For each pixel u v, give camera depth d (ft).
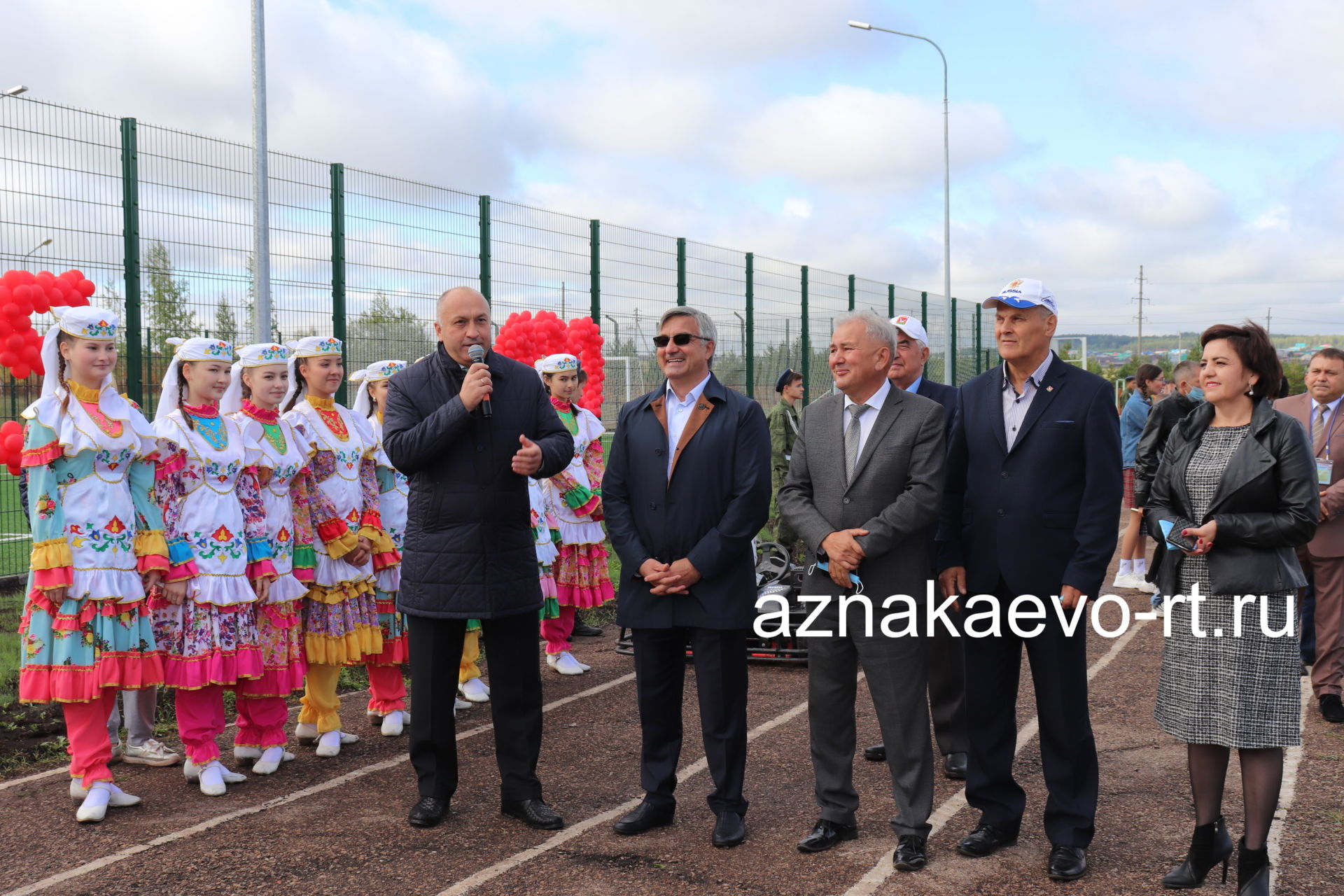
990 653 13.82
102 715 15.74
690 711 20.81
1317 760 17.24
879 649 13.66
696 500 14.46
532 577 15.31
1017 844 14.14
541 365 25.07
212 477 16.79
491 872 13.29
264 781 17.19
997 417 13.94
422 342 33.88
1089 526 13.24
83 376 15.65
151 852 14.01
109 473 15.74
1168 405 20.59
